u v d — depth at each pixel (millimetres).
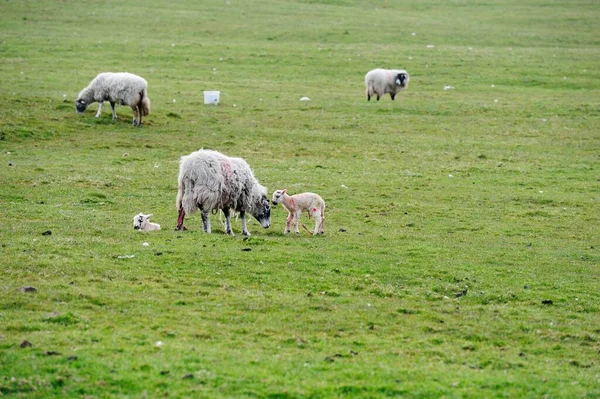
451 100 47906
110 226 21297
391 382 12141
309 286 16859
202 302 15281
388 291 16938
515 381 12562
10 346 12445
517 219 25953
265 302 15500
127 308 14633
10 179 27125
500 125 42500
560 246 22531
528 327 15391
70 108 39688
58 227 20641
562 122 43281
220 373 11984
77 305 14555
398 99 48094
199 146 35344
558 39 71688
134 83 37562
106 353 12414
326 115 43250
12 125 35219
